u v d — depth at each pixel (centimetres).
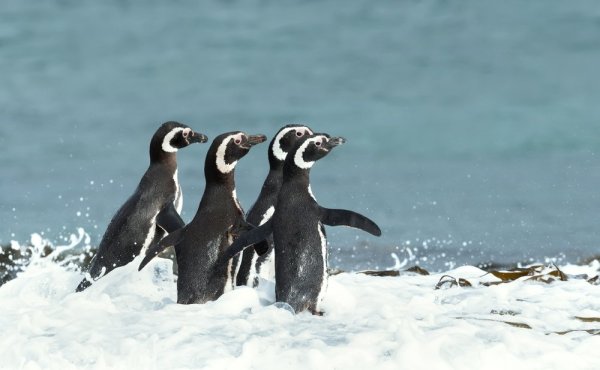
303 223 1859
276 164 2238
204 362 1541
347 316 1816
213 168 1955
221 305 1828
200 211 1953
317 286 1839
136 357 1567
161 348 1605
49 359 1605
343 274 2380
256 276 2080
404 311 1830
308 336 1633
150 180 2248
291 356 1539
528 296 2009
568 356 1549
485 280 2227
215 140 1962
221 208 1948
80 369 1577
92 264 2202
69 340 1686
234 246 1886
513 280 2208
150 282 2109
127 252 2191
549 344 1597
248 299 1842
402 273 2467
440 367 1504
